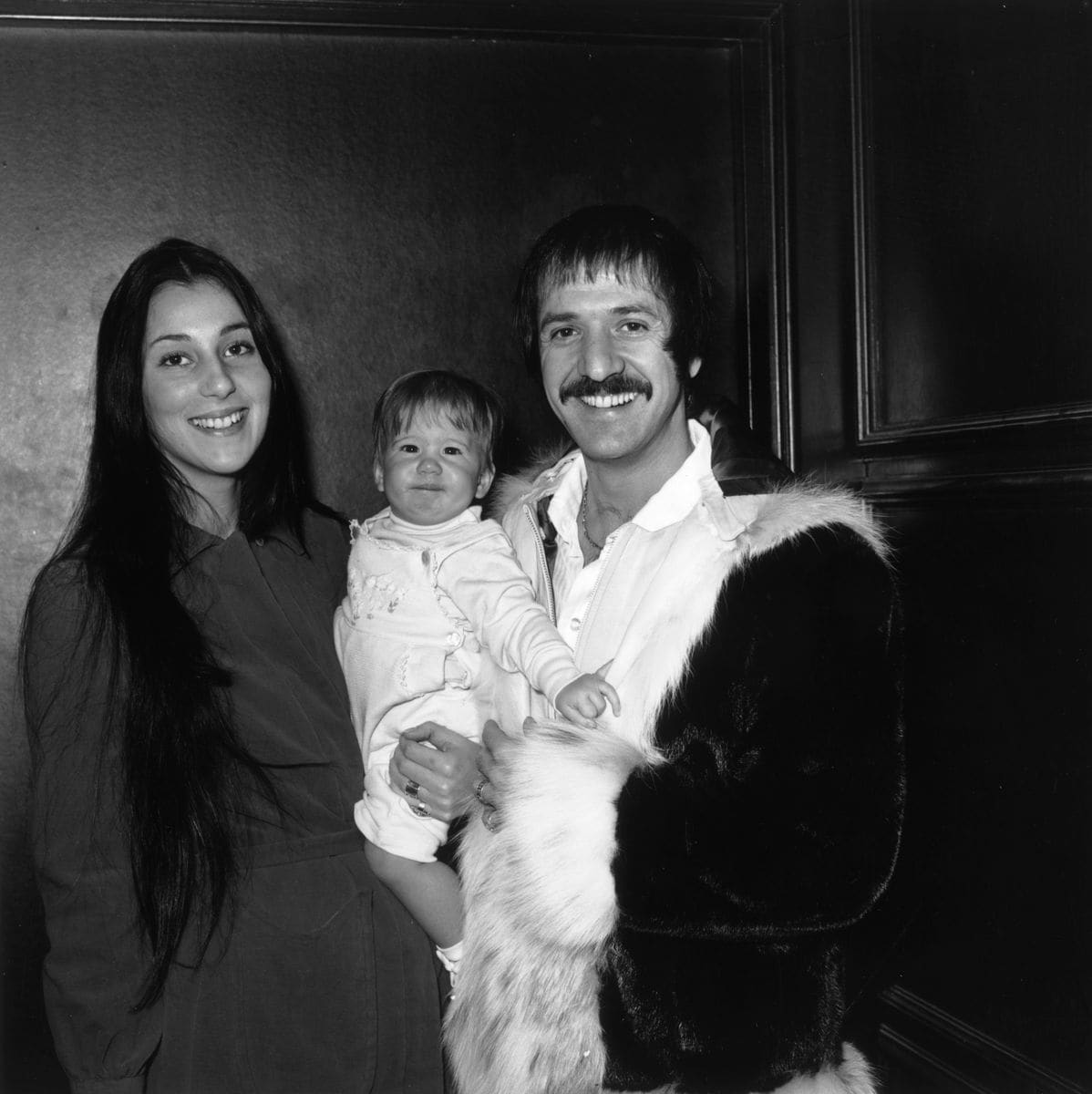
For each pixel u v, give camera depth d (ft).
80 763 4.65
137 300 5.09
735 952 4.40
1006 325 6.34
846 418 7.97
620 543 4.91
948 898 6.88
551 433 8.46
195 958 4.75
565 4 8.01
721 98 8.59
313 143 8.11
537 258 4.95
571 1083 4.41
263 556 5.49
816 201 8.02
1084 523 5.68
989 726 6.46
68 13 7.62
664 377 4.81
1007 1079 6.22
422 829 5.11
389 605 5.43
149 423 5.13
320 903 4.97
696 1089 4.35
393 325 8.26
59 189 7.84
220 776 4.80
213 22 7.79
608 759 4.40
